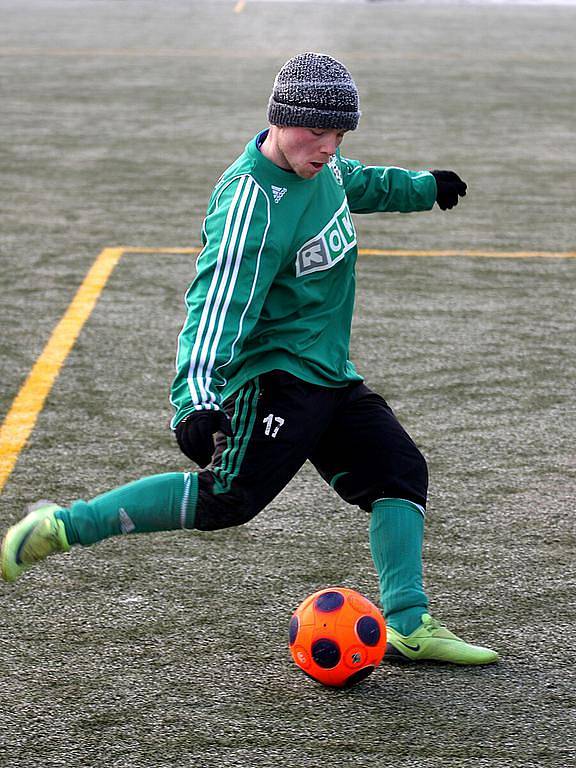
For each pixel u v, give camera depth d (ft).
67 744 35.09
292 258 35.81
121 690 38.11
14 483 55.47
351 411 38.65
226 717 36.58
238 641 41.39
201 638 41.57
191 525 35.68
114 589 45.14
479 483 56.24
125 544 48.96
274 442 36.17
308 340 37.01
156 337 79.05
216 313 33.78
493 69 254.06
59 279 93.50
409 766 34.04
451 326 82.43
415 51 292.61
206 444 31.60
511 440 61.87
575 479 57.11
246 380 36.88
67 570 46.60
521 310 86.99
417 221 116.98
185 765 34.04
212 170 139.44
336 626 37.35
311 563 47.70
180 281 93.35
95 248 103.55
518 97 208.33
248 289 34.32
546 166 145.07
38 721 36.29
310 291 36.58
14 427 62.59
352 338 79.15
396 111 187.93
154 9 448.24
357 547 49.21
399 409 66.03
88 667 39.50
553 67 260.42
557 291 92.53
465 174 139.23
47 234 108.47
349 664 37.27
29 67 246.68
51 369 72.18
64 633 41.78
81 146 154.10
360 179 40.57
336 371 37.70
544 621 43.09
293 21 388.37
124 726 36.06
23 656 40.16
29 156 147.02
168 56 271.69
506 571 47.16
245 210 34.42
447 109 191.31
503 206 123.65
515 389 69.87
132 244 105.19
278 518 51.85
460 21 401.70
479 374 72.38
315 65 33.76
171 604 44.04
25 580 45.65
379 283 93.91
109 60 262.26
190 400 32.24
